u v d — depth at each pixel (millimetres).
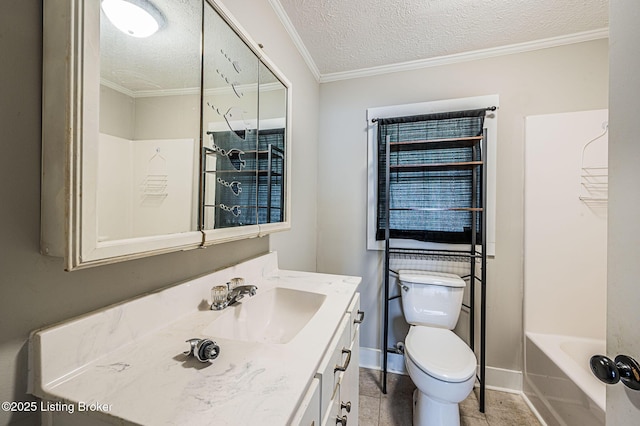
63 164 475
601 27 1553
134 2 595
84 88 462
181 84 734
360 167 2055
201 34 800
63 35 469
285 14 1448
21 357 471
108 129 534
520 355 1720
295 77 1662
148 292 702
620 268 530
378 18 1482
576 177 1623
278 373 536
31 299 484
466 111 1716
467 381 1175
